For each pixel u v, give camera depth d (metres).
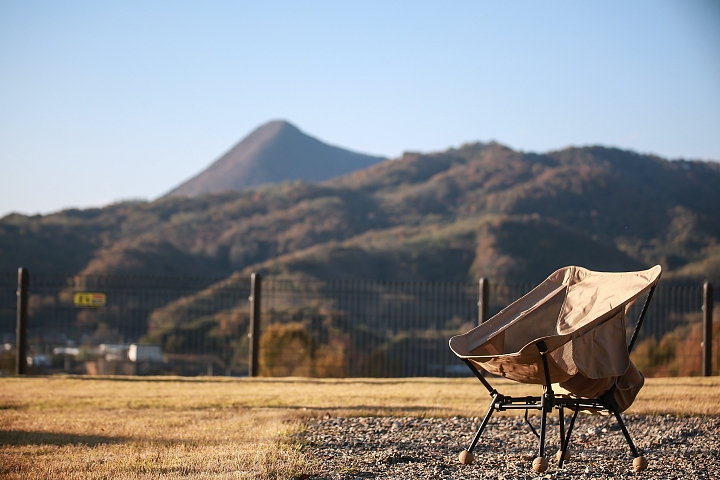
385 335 12.38
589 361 4.24
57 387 9.25
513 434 5.89
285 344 13.30
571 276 4.98
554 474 4.51
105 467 4.57
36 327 12.39
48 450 5.18
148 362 12.96
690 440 5.69
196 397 8.19
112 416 6.84
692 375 12.69
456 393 8.48
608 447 5.42
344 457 4.86
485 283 11.22
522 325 4.89
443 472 4.52
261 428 5.96
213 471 4.39
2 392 8.70
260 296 11.23
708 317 11.47
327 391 8.77
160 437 5.64
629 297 4.31
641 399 7.69
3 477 4.31
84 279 19.75
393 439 5.58
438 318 12.22
